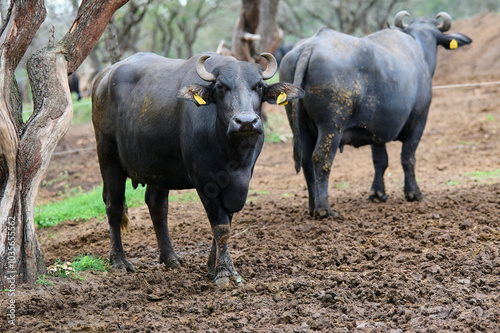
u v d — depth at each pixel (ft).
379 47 32.78
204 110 20.94
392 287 20.66
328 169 31.27
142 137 22.80
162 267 24.89
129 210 37.86
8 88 21.62
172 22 132.05
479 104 78.07
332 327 17.74
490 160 49.73
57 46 23.17
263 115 67.31
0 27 23.44
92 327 18.12
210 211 21.66
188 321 18.58
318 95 30.42
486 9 227.81
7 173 20.75
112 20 40.68
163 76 23.27
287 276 23.11
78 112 88.69
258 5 58.90
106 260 26.13
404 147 36.22
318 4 164.35
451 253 23.61
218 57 22.16
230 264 22.04
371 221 30.86
